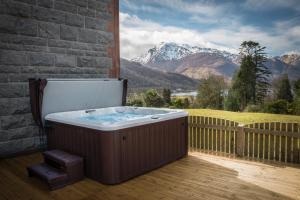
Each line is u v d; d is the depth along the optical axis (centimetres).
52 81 377
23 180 298
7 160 379
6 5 378
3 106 386
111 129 272
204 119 420
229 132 397
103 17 523
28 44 407
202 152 419
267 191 261
